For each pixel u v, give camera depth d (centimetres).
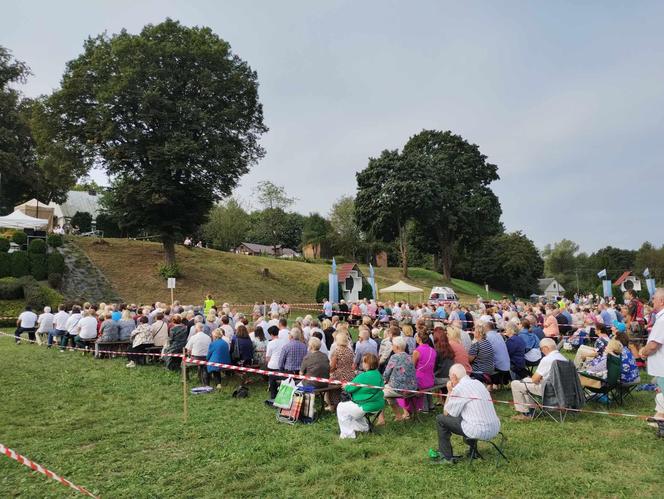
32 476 557
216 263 3941
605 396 882
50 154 2956
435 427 747
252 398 945
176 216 3269
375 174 5300
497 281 6825
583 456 601
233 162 3234
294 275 4225
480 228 5747
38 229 3278
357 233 6731
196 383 1069
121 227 3275
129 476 557
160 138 3027
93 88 2894
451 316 1839
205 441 678
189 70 3069
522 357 1005
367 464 590
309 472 557
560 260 10750
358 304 2423
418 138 6025
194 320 1324
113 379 1102
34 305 2306
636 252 9975
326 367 841
